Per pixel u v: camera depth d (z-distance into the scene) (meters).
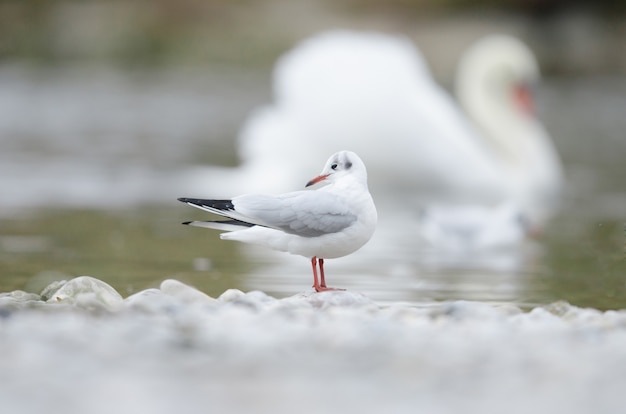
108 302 8.21
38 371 6.14
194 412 5.52
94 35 39.31
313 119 20.41
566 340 7.16
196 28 39.69
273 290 9.95
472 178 20.19
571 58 37.81
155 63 38.81
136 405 5.61
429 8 40.00
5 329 7.04
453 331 7.38
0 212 15.44
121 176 19.59
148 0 40.62
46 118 28.25
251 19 39.84
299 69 20.78
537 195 19.38
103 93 33.16
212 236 13.70
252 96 33.00
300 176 20.12
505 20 39.75
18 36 39.09
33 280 10.26
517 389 5.98
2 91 33.25
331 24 39.06
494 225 13.33
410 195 19.58
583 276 11.12
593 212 16.31
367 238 8.77
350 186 8.74
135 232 13.89
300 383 6.09
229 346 6.83
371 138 20.28
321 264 8.92
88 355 6.50
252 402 5.73
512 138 20.95
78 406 5.54
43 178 19.06
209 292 9.80
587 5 39.88
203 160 21.86
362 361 6.55
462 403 5.74
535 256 12.59
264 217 8.58
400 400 5.79
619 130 27.02
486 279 10.90
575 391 5.96
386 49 20.89
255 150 20.62
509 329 7.49
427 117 20.39
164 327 7.28
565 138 25.66
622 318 8.06
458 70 36.09
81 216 15.23
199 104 31.36
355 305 8.41
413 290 10.15
